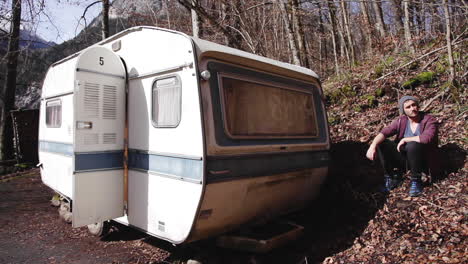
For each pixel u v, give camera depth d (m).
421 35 8.55
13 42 10.64
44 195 7.53
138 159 3.80
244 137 3.48
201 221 3.22
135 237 4.69
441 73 6.60
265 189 3.75
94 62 3.75
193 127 3.17
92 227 4.76
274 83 4.01
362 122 6.19
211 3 8.41
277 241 3.56
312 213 4.71
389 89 6.82
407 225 3.58
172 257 3.96
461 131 4.79
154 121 3.60
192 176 3.16
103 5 8.81
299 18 9.69
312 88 4.66
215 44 3.52
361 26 12.90
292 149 4.06
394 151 4.26
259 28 9.62
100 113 3.78
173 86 3.41
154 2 10.42
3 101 11.38
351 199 4.55
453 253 2.95
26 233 5.09
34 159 11.26
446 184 3.95
